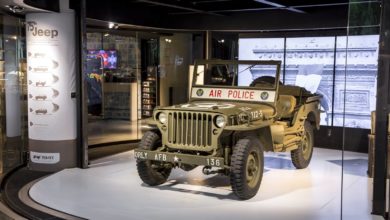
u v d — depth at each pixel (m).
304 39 8.80
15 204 5.31
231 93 6.45
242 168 5.24
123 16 7.98
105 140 9.28
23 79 7.32
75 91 6.98
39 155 6.95
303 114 7.02
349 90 6.27
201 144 5.46
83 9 6.81
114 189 5.89
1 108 7.09
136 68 10.31
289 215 4.85
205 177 6.54
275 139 6.03
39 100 6.84
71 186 6.04
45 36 6.71
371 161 5.45
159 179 6.03
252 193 5.48
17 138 7.35
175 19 9.11
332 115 8.71
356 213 4.80
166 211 4.99
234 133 5.54
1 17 7.04
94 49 10.16
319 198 5.50
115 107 10.80
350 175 5.55
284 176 6.63
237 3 8.27
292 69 8.98
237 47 9.35
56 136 6.89
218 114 5.34
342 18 8.20
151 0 7.30
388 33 4.65
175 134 5.62
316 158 7.91
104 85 10.62
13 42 7.22
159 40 10.00
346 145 6.09
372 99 6.14
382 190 4.74
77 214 4.89
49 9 6.53
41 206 5.21
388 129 4.73
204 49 9.34
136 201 5.36
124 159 7.76
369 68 5.93
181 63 9.80
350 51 5.87
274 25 8.77
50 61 6.75
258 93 6.31
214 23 9.10
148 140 5.84
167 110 5.66
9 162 7.20
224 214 4.89
